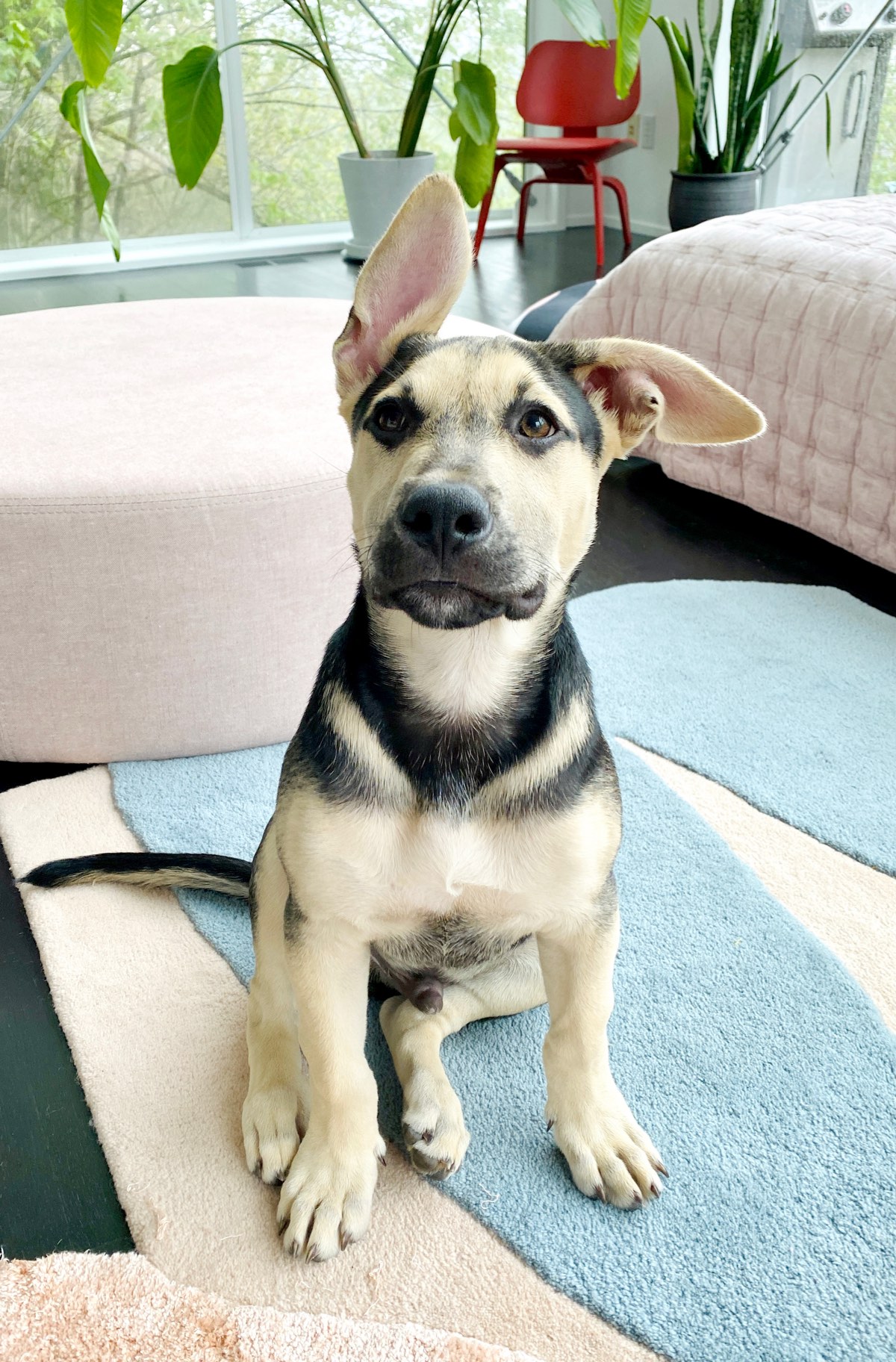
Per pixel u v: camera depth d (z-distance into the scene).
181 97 2.88
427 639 0.86
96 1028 1.12
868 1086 1.06
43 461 1.43
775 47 3.60
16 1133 1.03
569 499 0.90
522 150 4.17
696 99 3.84
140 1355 0.80
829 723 1.65
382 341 0.97
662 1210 0.94
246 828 1.41
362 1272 0.89
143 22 3.97
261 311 2.21
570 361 0.94
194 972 1.20
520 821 0.89
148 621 1.44
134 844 1.40
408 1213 0.94
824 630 1.91
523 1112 1.04
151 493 1.38
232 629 1.47
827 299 2.08
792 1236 0.92
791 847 1.40
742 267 2.25
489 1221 0.93
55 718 1.50
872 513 2.03
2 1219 0.95
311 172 4.56
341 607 1.54
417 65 4.34
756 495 2.29
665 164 4.77
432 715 0.88
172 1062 1.09
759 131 4.01
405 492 0.78
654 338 2.42
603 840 0.92
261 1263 0.89
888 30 3.65
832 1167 0.98
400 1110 1.05
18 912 1.31
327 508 1.46
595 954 0.93
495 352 0.88
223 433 1.53
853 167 3.94
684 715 1.67
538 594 0.84
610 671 1.78
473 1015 1.09
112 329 2.07
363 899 0.89
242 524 1.41
